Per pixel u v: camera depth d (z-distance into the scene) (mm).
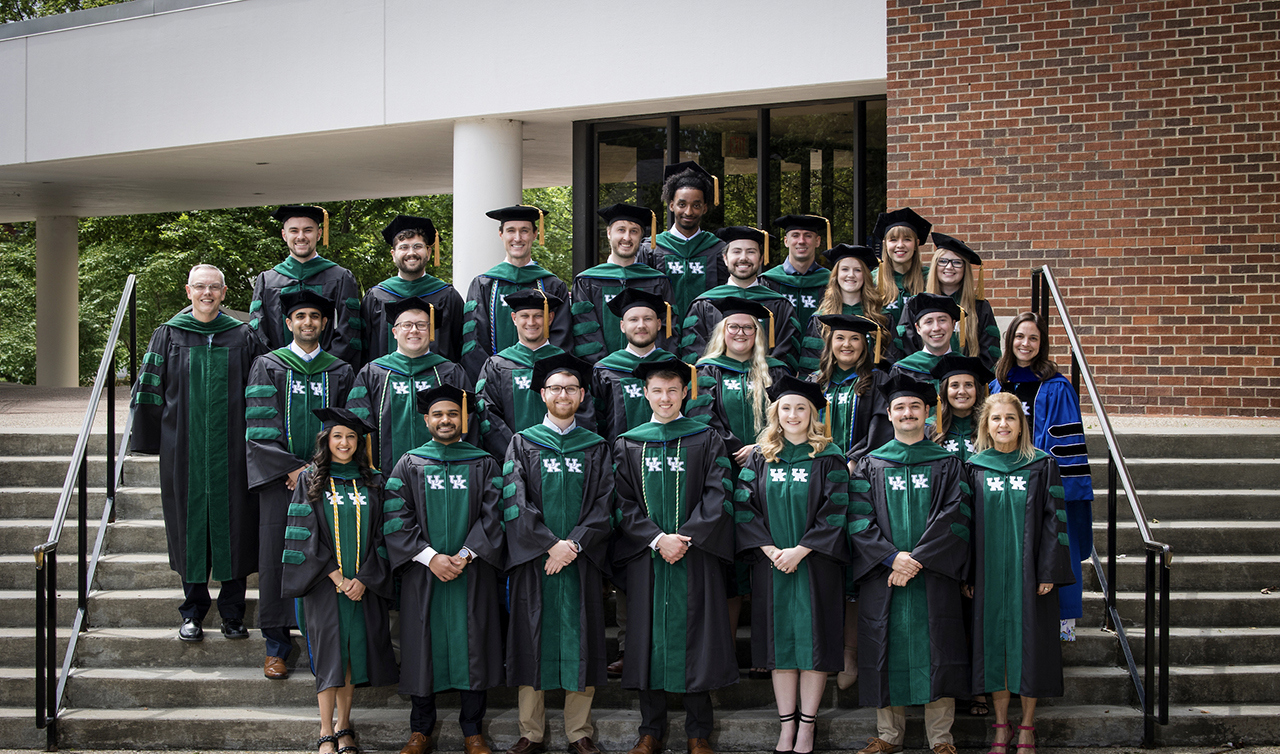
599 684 5156
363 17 10336
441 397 5145
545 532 5023
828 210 9570
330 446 5117
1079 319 8648
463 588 5055
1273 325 8273
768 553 5023
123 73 11562
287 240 6223
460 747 5246
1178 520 6434
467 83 10000
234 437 5758
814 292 6383
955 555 4926
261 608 5418
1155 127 8461
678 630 5031
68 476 5641
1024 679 4930
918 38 8844
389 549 5035
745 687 5465
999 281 8805
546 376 5203
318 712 5414
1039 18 8633
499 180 10094
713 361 5668
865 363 5621
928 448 5117
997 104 8734
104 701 5508
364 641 5059
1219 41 8320
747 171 9797
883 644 4957
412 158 12094
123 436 6852
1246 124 8297
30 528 6500
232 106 10992
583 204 10312
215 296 5836
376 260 22578
